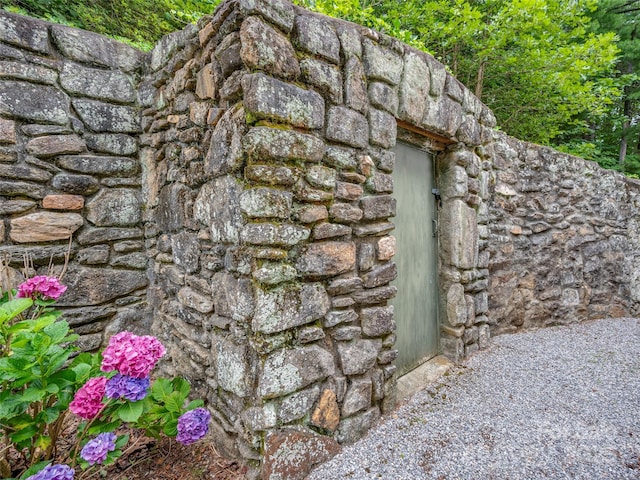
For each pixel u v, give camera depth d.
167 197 1.89
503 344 2.71
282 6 1.28
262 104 1.20
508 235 2.96
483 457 1.40
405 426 1.61
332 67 1.46
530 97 4.81
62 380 1.18
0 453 1.18
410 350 2.16
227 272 1.38
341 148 1.50
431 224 2.37
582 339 2.85
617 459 1.38
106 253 2.04
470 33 3.92
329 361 1.42
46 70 1.82
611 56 4.16
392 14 4.03
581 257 3.46
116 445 1.19
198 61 1.57
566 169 3.37
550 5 4.02
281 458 1.25
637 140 7.19
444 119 2.09
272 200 1.23
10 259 1.72
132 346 1.18
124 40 3.46
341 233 1.49
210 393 1.54
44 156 1.82
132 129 2.11
